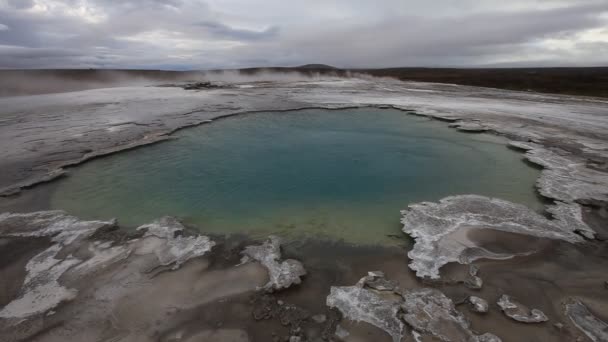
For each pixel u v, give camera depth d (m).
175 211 5.49
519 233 4.54
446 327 3.07
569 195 5.64
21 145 8.76
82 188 6.34
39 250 4.25
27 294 3.49
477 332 3.04
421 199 5.91
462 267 3.90
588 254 4.11
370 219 5.20
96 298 3.42
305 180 6.89
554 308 3.30
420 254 4.13
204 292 3.53
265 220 5.20
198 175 7.09
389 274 3.85
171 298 3.44
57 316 3.21
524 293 3.50
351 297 3.47
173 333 3.04
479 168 7.40
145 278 3.73
